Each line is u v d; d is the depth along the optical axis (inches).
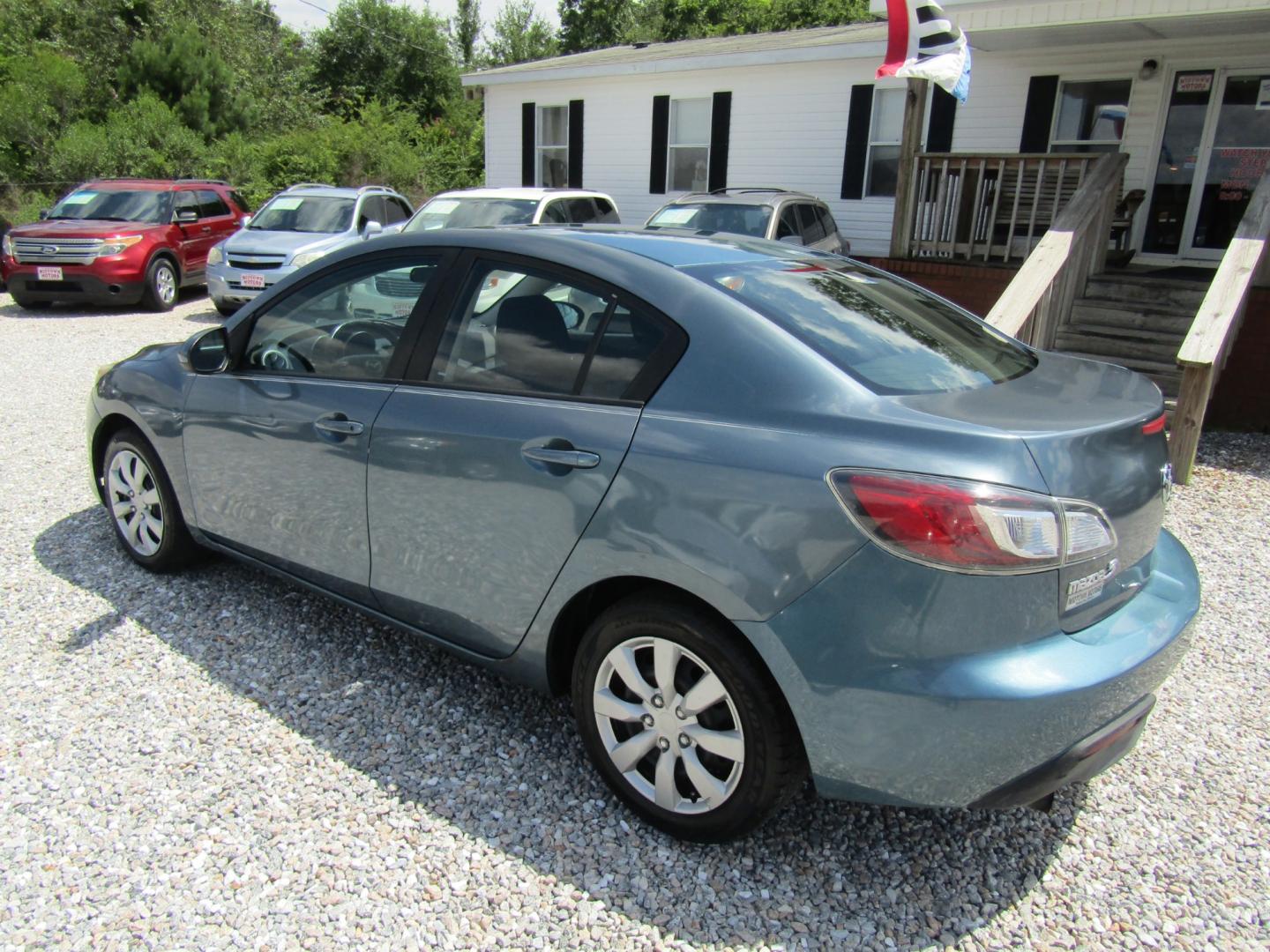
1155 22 343.9
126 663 136.1
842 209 547.2
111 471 166.1
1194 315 319.0
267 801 106.6
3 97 848.3
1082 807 112.1
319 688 131.0
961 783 85.6
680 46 682.2
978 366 109.3
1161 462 99.4
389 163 1002.1
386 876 95.8
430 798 108.4
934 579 82.0
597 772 108.9
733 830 97.3
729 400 95.3
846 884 97.5
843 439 88.1
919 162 384.5
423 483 115.3
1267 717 133.6
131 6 1047.0
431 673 136.4
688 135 597.9
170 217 536.4
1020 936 91.4
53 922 88.1
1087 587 88.1
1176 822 109.5
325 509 128.7
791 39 618.5
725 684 93.9
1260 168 391.9
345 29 1630.2
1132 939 91.4
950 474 82.6
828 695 86.5
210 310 526.0
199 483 147.7
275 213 502.9
